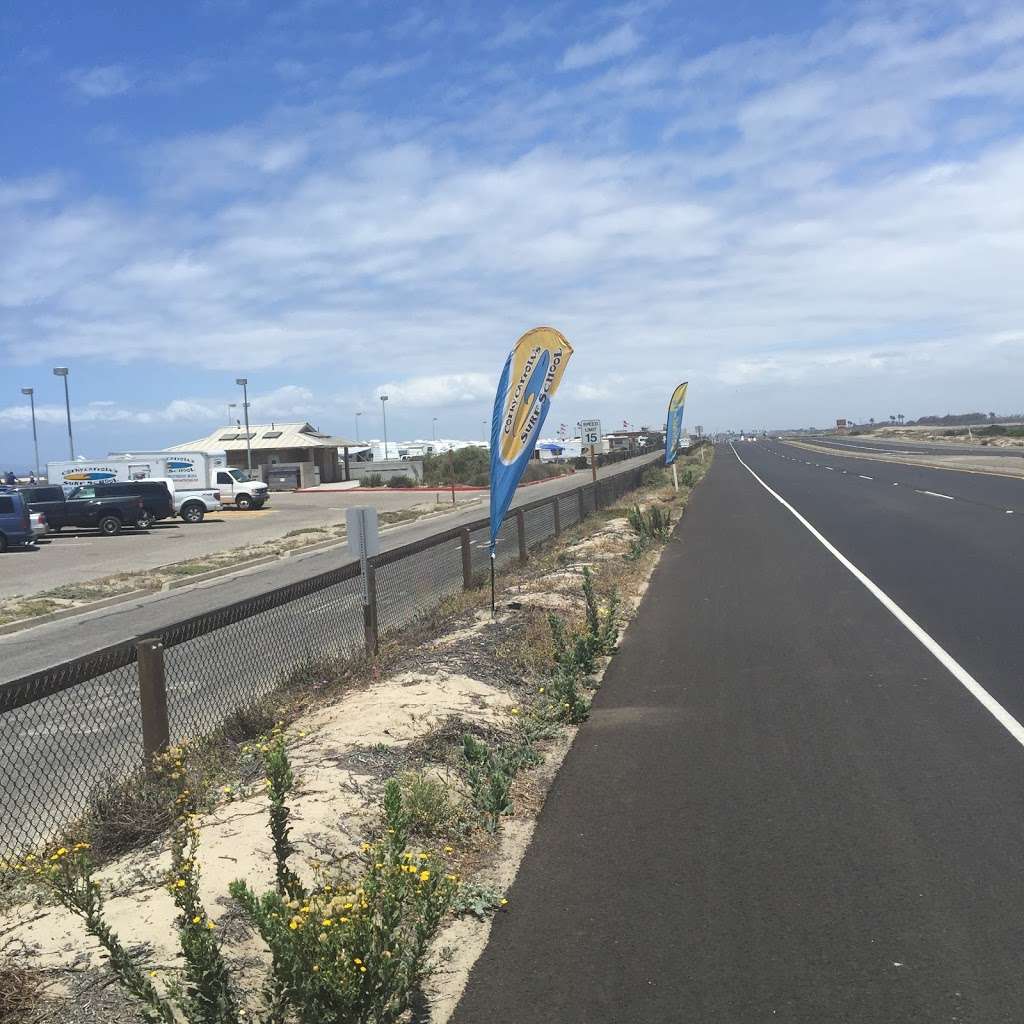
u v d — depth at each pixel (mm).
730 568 18953
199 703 9391
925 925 4883
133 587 24625
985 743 7789
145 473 53188
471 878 5684
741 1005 4242
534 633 12273
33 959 4457
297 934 3758
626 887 5469
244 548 33656
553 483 68062
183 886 3969
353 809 6266
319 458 83188
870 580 16625
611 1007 4281
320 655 11594
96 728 8336
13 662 15664
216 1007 3742
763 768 7410
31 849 6223
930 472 50875
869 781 7023
